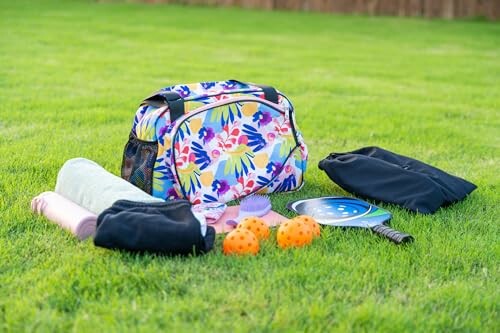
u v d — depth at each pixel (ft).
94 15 44.50
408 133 18.07
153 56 30.01
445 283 9.29
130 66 27.25
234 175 12.19
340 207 11.70
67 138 16.17
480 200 12.73
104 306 8.25
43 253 9.83
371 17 50.14
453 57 33.32
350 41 37.99
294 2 52.19
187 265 9.36
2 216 11.12
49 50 30.25
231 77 25.59
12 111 18.75
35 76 24.22
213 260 9.52
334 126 18.69
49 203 11.10
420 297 8.82
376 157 13.32
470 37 41.06
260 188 12.46
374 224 10.89
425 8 50.72
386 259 9.80
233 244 9.75
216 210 11.30
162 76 25.36
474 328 8.17
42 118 18.17
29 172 13.44
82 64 27.20
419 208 11.75
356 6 51.42
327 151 16.14
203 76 25.59
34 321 7.96
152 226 9.43
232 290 8.77
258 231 10.37
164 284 8.82
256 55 31.68
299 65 29.35
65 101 20.34
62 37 34.32
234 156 12.21
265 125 12.62
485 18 50.19
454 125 19.27
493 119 20.33
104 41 33.83
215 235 10.22
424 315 8.36
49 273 9.15
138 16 45.09
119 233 9.42
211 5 53.11
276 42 36.40
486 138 17.93
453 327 8.17
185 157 11.71
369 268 9.47
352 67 29.40
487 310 8.56
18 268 9.35
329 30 42.45
